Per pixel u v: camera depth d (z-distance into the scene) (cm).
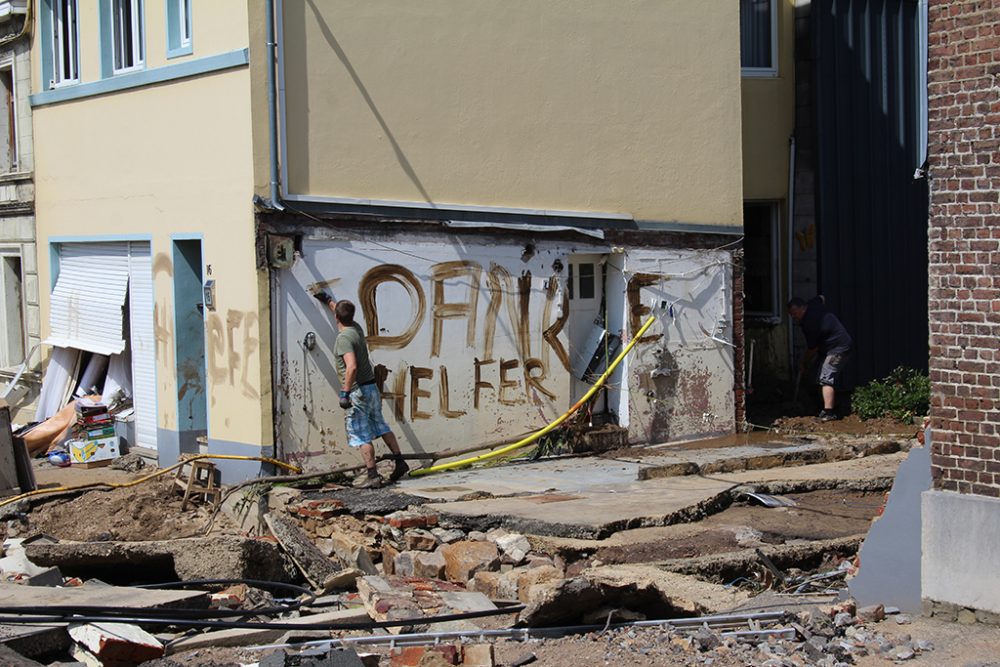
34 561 1059
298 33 1277
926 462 827
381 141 1337
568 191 1482
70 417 1571
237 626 844
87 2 1565
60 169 1642
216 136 1308
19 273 1866
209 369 1338
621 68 1516
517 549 994
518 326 1447
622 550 968
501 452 1379
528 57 1442
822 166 1806
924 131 912
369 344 1329
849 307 1834
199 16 1328
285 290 1270
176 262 1391
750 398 1831
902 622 812
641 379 1534
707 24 1585
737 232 1620
